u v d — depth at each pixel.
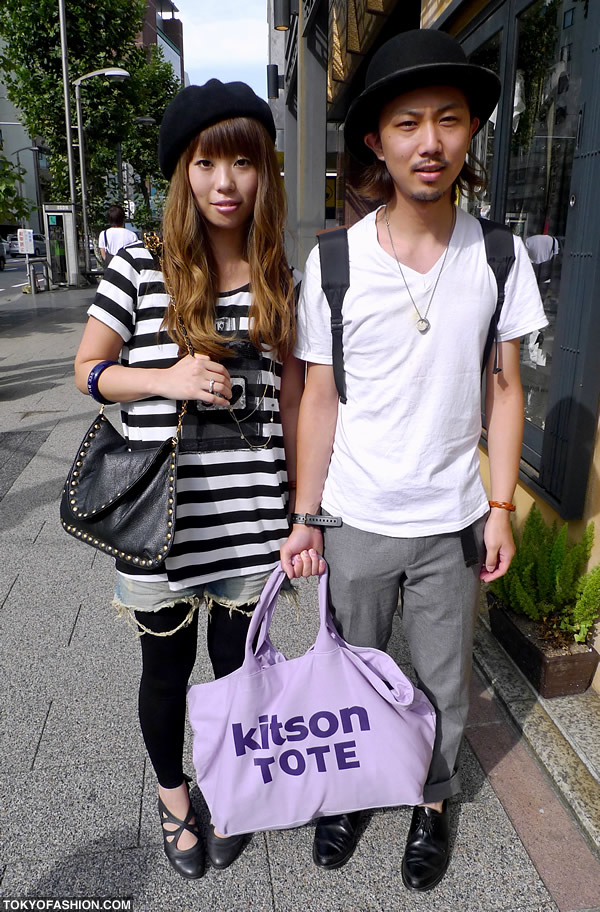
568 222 2.43
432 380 1.57
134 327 1.62
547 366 2.89
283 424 1.84
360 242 1.58
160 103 28.81
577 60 2.55
